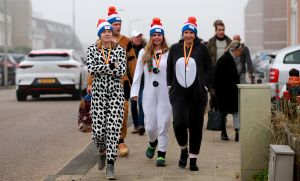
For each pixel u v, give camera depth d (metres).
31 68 28.03
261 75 40.25
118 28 12.32
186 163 11.15
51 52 28.44
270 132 9.20
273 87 19.66
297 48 19.88
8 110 23.75
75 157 12.59
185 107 10.70
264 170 9.19
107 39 10.29
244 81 17.33
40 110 23.75
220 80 14.35
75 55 29.62
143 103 11.63
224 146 13.71
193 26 10.73
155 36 11.35
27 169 11.70
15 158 12.91
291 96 12.37
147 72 11.47
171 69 10.89
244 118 9.23
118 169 11.09
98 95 10.27
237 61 14.98
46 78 27.95
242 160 9.26
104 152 10.84
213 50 16.09
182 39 10.93
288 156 8.09
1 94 36.56
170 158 12.16
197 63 10.66
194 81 10.63
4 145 14.73
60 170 11.19
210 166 11.22
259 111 9.21
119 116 10.28
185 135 10.93
